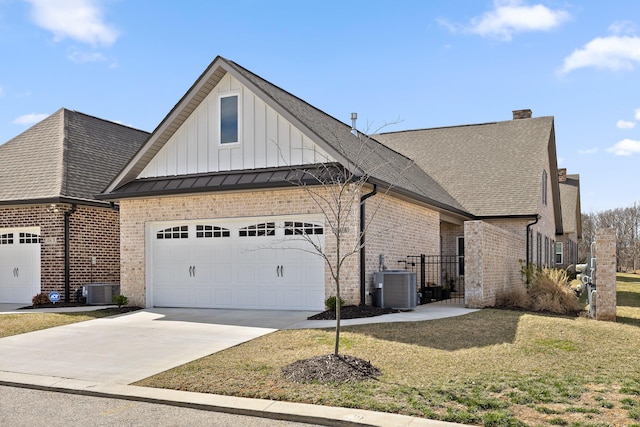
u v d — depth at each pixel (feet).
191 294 53.72
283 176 48.34
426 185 67.82
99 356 32.96
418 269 59.72
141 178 56.29
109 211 64.95
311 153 49.01
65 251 59.41
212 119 53.42
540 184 79.30
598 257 45.19
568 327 38.96
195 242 53.72
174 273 54.49
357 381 25.81
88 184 64.44
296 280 49.21
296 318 44.09
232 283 51.93
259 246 50.93
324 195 47.65
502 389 24.49
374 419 20.93
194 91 52.29
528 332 36.99
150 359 31.71
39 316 48.42
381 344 33.35
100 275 63.41
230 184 49.24
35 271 61.36
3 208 62.44
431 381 25.77
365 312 44.09
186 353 32.89
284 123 50.37
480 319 41.73
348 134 60.64
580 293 70.69
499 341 34.32
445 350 31.99
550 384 25.30
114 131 80.69
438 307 50.98
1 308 56.90
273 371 27.94
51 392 26.45
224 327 41.32
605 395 23.68
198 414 22.79
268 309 50.24
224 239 52.49
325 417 21.27
